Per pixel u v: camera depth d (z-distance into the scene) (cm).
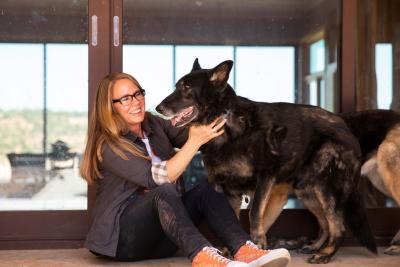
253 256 262
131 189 304
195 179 425
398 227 392
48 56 411
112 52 375
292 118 326
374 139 361
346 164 332
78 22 404
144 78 441
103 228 298
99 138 301
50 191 409
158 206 274
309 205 352
